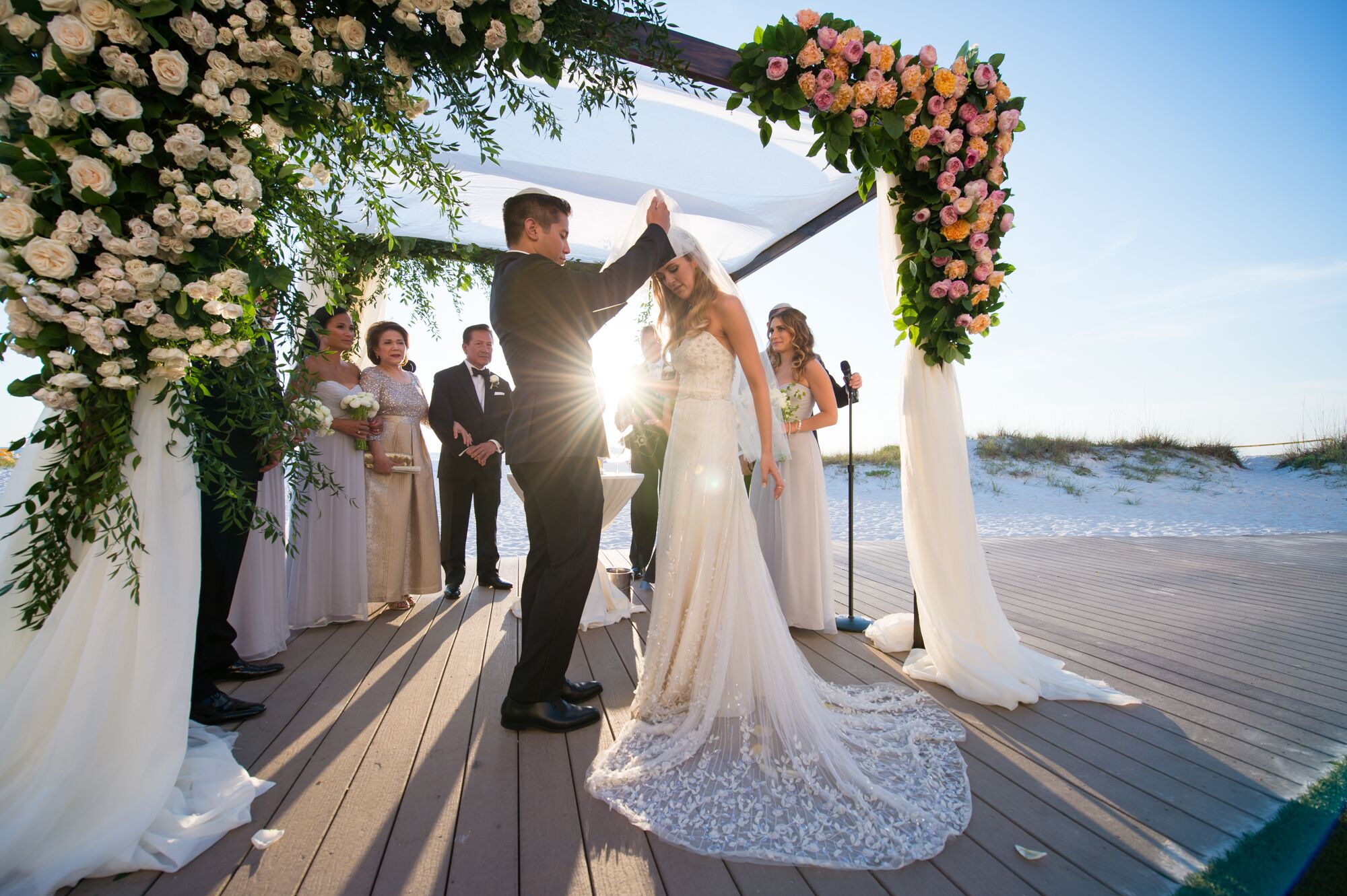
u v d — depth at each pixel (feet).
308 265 6.75
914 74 8.57
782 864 5.31
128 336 5.39
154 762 5.56
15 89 4.64
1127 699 8.87
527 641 7.89
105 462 5.38
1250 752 7.41
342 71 5.98
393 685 9.38
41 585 5.43
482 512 15.56
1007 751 7.38
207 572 8.97
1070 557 21.62
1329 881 4.99
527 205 7.96
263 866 5.30
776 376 12.61
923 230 9.36
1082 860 5.38
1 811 5.06
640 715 7.88
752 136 12.12
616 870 5.26
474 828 5.84
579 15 6.91
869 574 18.67
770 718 7.03
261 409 6.48
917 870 5.24
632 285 7.36
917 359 9.77
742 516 7.89
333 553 12.31
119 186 5.14
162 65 5.05
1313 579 17.75
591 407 7.88
